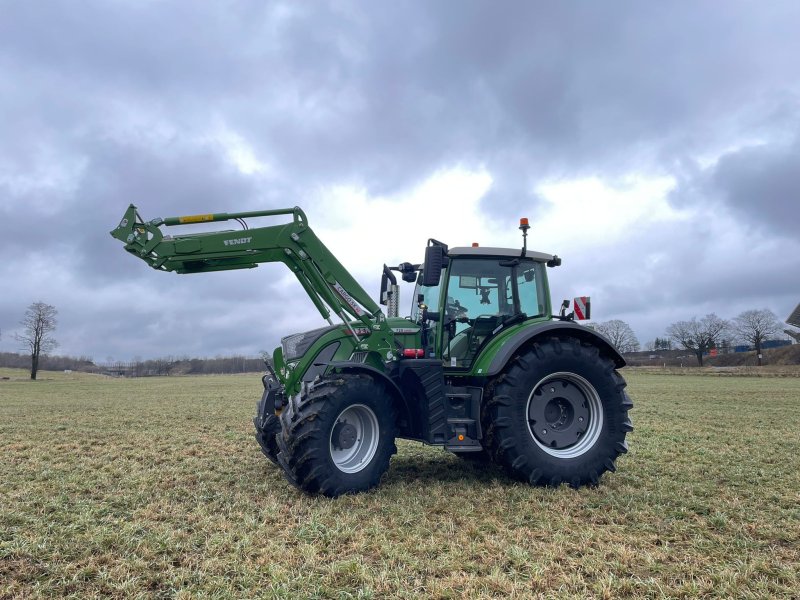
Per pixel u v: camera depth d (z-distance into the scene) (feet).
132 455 25.22
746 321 240.32
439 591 10.21
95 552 12.34
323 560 11.79
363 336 19.25
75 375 220.23
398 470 21.07
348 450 17.34
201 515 14.99
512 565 11.54
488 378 18.98
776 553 12.20
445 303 20.10
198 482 19.34
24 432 33.60
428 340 20.18
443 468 21.44
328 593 10.25
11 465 22.82
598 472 18.51
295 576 10.95
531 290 21.80
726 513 15.03
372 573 11.09
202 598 9.99
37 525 14.19
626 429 19.15
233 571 11.21
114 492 17.87
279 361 19.04
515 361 18.47
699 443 27.17
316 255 19.16
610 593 10.13
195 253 18.94
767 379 104.99
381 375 17.74
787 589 10.37
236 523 14.26
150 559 11.96
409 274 23.85
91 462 23.38
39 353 183.73
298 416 16.43
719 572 10.98
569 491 17.46
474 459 23.20
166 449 27.12
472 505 15.78
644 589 10.38
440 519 14.64
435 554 12.19
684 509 15.17
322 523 14.06
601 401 19.08
